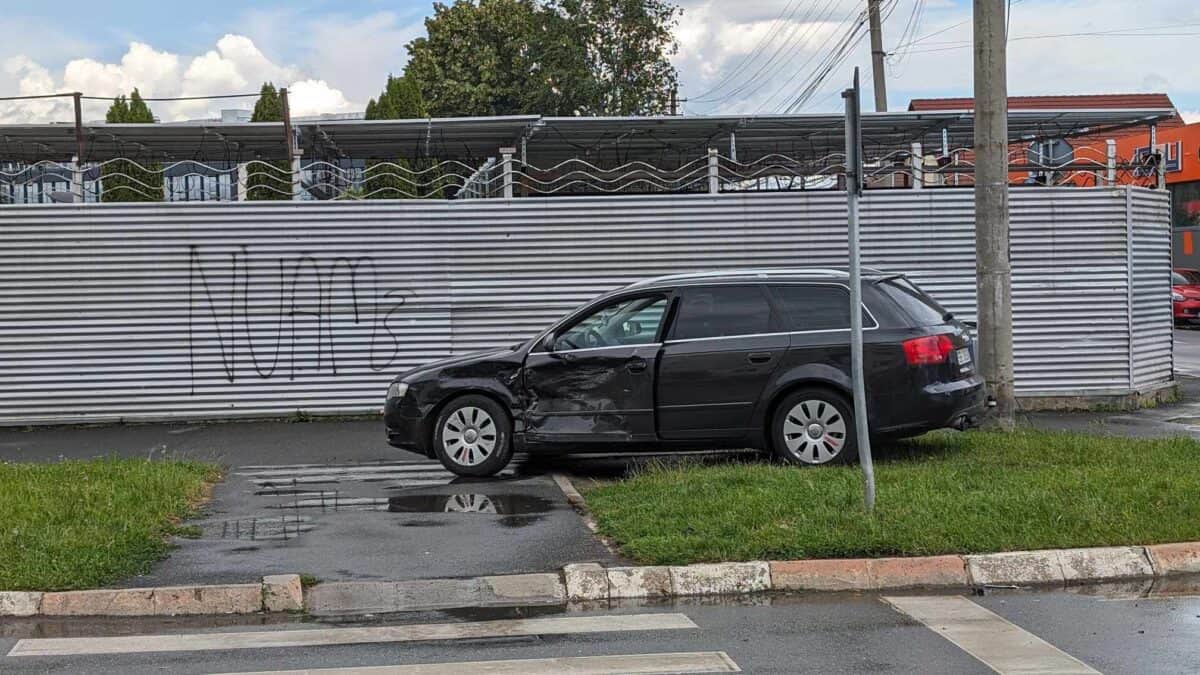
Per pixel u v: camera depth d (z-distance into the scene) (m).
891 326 10.21
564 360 10.65
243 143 18.88
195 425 15.43
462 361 10.91
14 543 7.57
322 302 15.75
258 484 10.73
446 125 17.06
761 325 10.45
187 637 6.36
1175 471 9.33
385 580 7.15
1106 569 7.36
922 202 15.98
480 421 10.79
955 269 15.99
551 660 5.83
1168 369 17.09
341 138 18.50
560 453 11.12
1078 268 15.95
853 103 7.92
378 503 9.57
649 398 10.48
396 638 6.28
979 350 11.98
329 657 5.94
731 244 16.02
